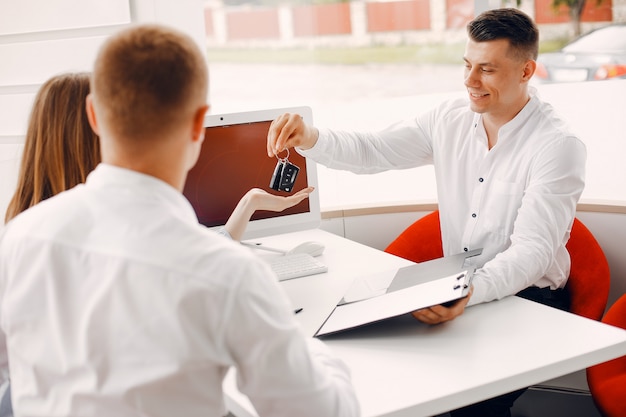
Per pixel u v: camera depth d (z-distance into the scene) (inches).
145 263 32.2
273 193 85.5
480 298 64.3
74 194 35.4
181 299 31.6
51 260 33.8
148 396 32.1
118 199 34.0
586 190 113.2
